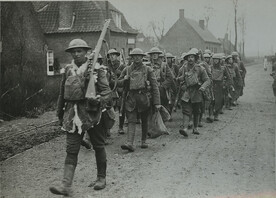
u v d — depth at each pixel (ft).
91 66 14.24
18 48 48.03
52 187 13.50
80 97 13.87
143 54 20.92
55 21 84.58
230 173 16.96
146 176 16.65
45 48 57.93
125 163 18.76
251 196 14.03
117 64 26.37
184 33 164.25
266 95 50.67
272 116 33.37
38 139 23.47
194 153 20.63
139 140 24.17
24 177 16.44
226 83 34.45
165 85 27.14
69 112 14.05
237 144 22.71
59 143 22.91
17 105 32.09
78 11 83.66
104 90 14.57
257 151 20.92
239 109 38.19
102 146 15.17
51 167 17.94
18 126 27.30
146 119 21.74
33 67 51.90
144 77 20.79
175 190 14.82
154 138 24.47
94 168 17.93
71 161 14.05
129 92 21.03
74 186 15.42
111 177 16.56
